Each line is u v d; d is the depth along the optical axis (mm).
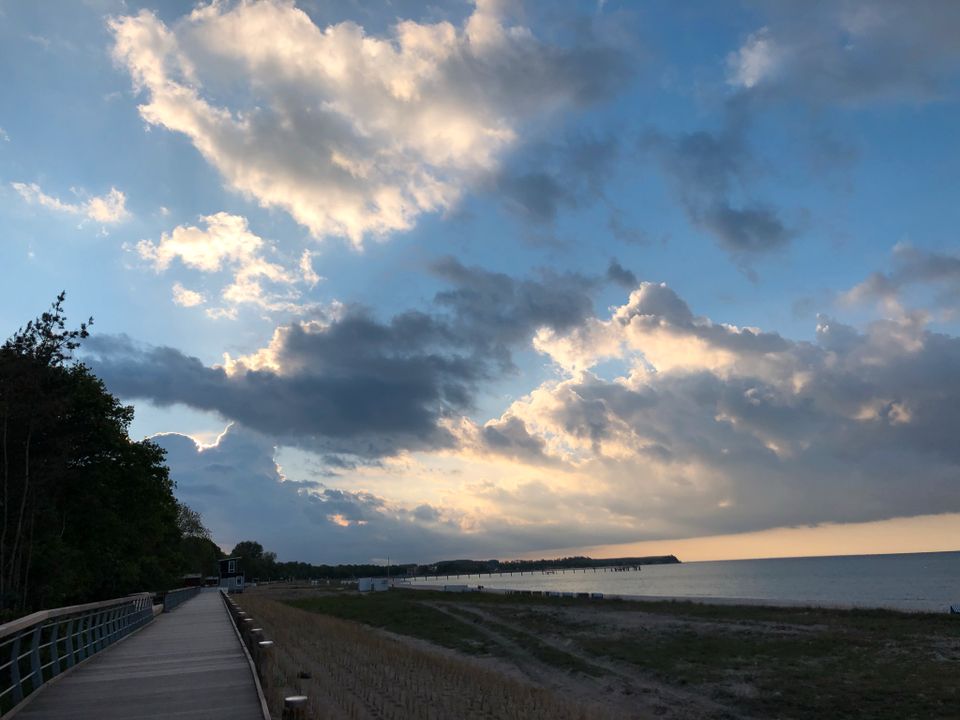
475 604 67188
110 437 34312
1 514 28953
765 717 19641
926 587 105625
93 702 11453
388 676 20125
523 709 16844
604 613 51375
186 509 111312
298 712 8219
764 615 44188
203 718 10219
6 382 26938
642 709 21156
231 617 30422
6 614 17266
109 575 36719
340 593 107438
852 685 22297
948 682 21922
